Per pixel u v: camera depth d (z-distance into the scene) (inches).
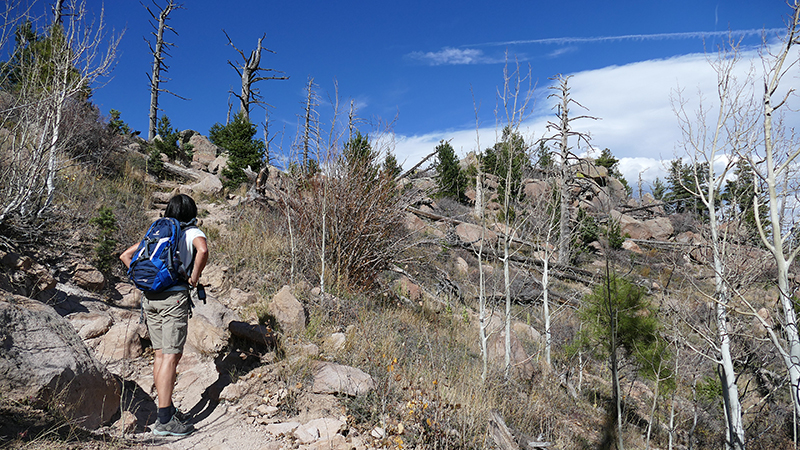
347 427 134.4
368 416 142.7
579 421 248.2
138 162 485.4
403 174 345.7
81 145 353.4
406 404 149.4
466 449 141.0
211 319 176.1
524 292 451.5
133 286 220.7
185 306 124.1
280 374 156.6
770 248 175.8
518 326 384.5
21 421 94.7
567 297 476.1
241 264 267.3
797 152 165.3
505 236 266.8
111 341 158.6
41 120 225.0
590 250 727.1
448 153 867.4
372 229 301.0
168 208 133.8
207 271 250.5
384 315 257.4
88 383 113.3
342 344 187.2
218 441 119.5
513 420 200.1
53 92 229.3
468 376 201.9
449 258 488.1
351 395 147.7
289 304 197.0
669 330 282.2
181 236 127.4
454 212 746.2
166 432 117.0
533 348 354.6
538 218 335.6
